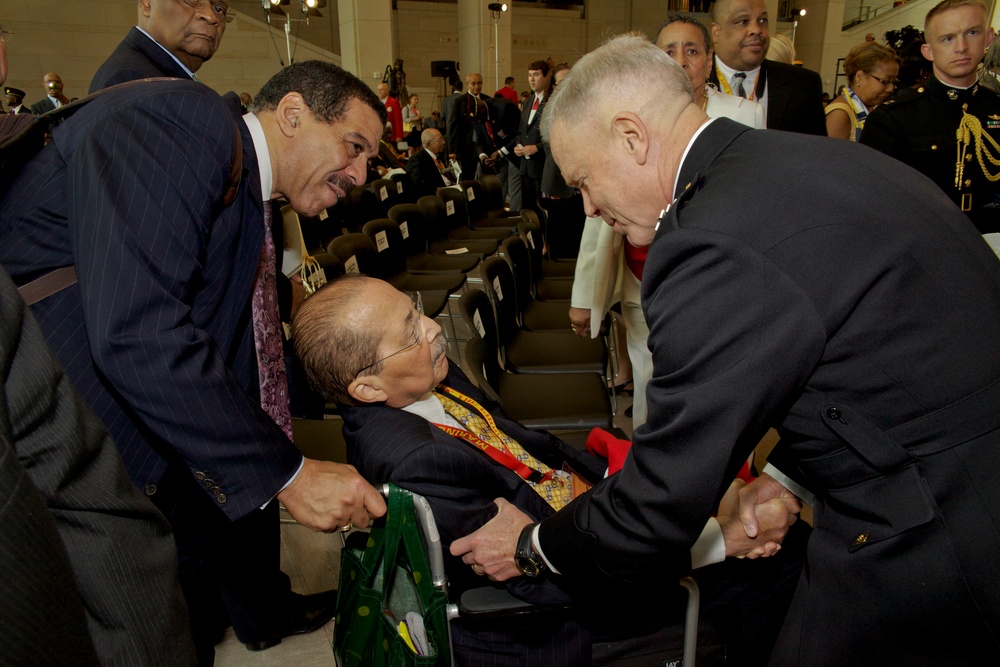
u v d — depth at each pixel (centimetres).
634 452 83
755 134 83
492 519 105
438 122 1018
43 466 60
